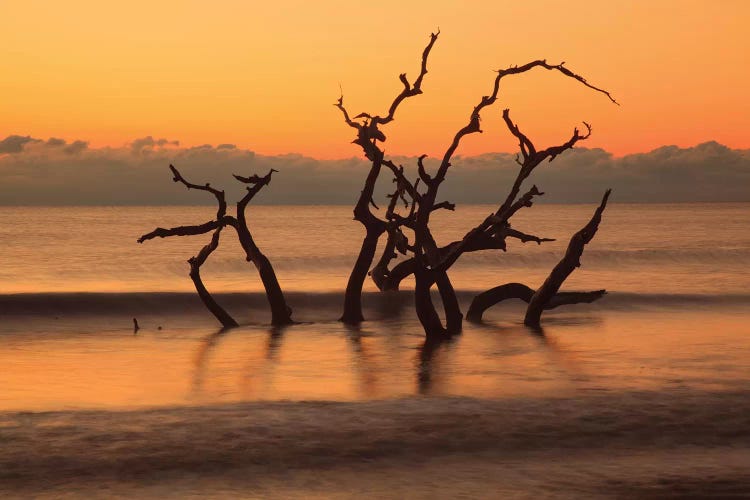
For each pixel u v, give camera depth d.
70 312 42.69
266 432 19.34
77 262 78.06
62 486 15.95
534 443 18.69
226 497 15.44
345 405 21.94
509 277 64.62
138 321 41.44
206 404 22.25
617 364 28.58
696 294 50.69
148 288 56.50
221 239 118.44
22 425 19.80
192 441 18.62
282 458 17.56
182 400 22.88
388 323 40.94
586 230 39.00
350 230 151.00
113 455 17.66
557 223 197.12
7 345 33.84
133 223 188.62
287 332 37.75
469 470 16.94
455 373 27.03
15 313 42.00
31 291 53.16
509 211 38.59
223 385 25.22
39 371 27.72
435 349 32.34
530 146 38.91
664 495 15.61
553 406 21.80
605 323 40.50
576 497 15.48
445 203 39.88
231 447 18.25
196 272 39.62
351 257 76.44
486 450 18.19
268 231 145.62
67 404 22.38
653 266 76.12
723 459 17.67
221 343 34.28
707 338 35.19
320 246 104.12
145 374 27.14
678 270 72.12
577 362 29.02
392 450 18.16
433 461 17.47
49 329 38.69
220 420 20.34
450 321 38.22
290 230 150.88
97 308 43.47
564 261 39.12
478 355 30.83
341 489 15.86
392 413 21.08
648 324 40.06
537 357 30.25
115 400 22.92
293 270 70.69
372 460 17.52
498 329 38.47
